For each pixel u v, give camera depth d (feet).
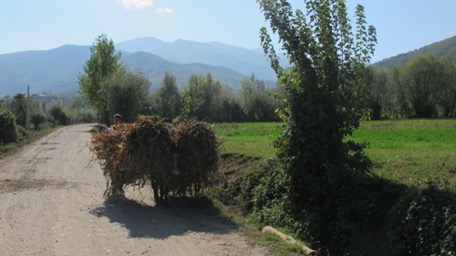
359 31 31.65
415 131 99.66
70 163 66.18
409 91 232.32
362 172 31.22
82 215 32.19
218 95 236.63
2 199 37.52
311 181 31.53
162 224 30.30
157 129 34.47
